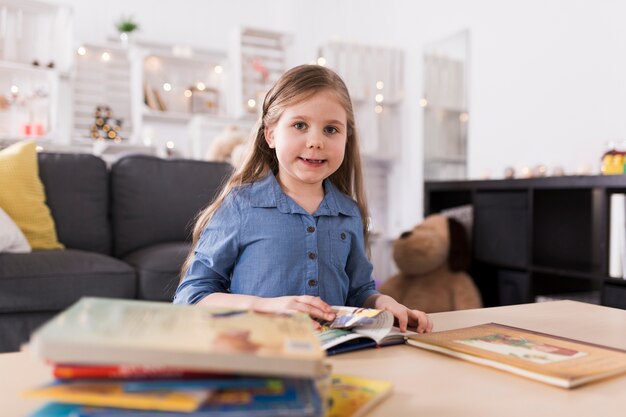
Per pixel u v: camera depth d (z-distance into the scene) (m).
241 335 0.47
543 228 2.26
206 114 4.43
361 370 0.66
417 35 3.67
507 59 2.98
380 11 3.99
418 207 3.66
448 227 2.35
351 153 1.18
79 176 2.24
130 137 4.19
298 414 0.43
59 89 4.01
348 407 0.52
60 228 2.16
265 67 4.30
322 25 4.57
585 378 0.60
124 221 2.29
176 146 4.47
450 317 0.99
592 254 2.42
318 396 0.46
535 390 0.59
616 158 2.04
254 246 1.02
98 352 0.41
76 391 0.42
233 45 4.28
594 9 2.51
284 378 0.47
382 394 0.56
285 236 1.02
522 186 2.23
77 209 2.20
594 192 2.42
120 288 1.85
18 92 3.75
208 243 1.04
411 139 3.73
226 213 1.05
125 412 0.42
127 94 4.25
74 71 3.90
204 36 4.70
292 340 0.47
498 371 0.66
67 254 1.86
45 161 2.22
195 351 0.42
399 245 2.33
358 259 1.11
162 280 1.92
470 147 3.22
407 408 0.54
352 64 3.68
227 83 4.42
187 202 2.37
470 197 2.89
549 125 2.74
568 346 0.73
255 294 1.01
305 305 0.80
